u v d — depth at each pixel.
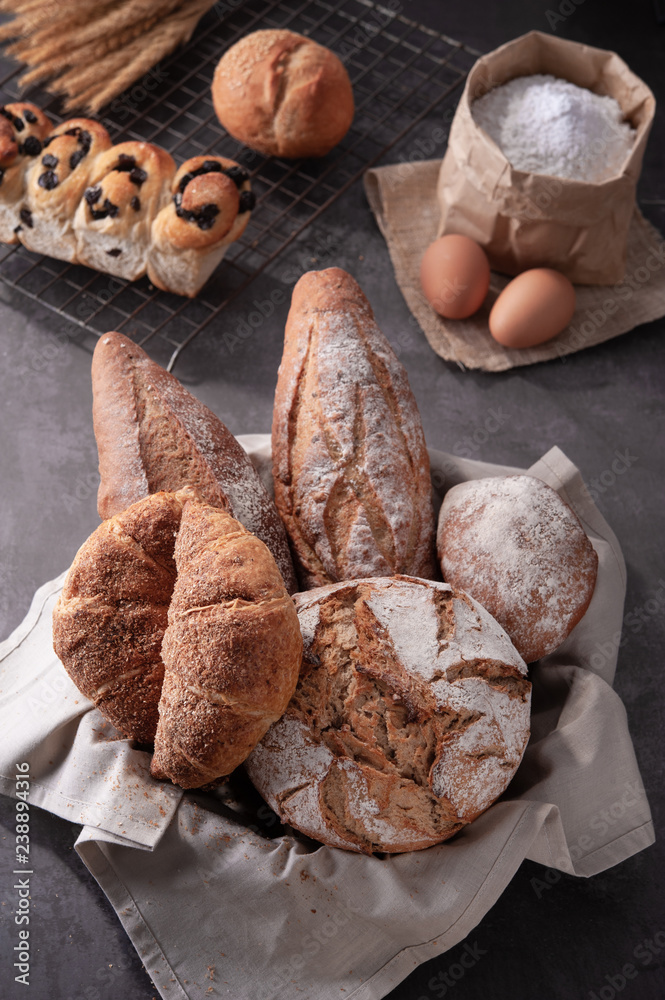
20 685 0.75
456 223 0.92
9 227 0.92
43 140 0.91
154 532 0.69
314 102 0.92
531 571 0.73
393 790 0.68
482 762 0.68
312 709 0.68
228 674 0.65
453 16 1.04
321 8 1.04
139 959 0.73
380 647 0.68
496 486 0.75
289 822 0.69
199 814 0.69
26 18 0.94
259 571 0.66
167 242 0.89
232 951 0.69
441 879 0.68
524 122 0.92
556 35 1.04
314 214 0.96
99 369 0.76
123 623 0.68
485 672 0.69
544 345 0.93
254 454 0.80
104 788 0.69
